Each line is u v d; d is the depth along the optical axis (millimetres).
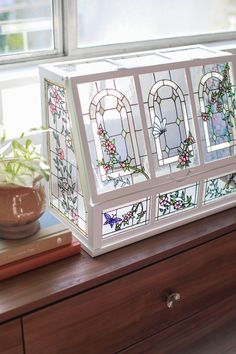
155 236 1189
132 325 1173
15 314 945
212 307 1355
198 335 1366
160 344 1272
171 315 1254
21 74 1280
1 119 1269
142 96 1104
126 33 1531
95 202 1053
